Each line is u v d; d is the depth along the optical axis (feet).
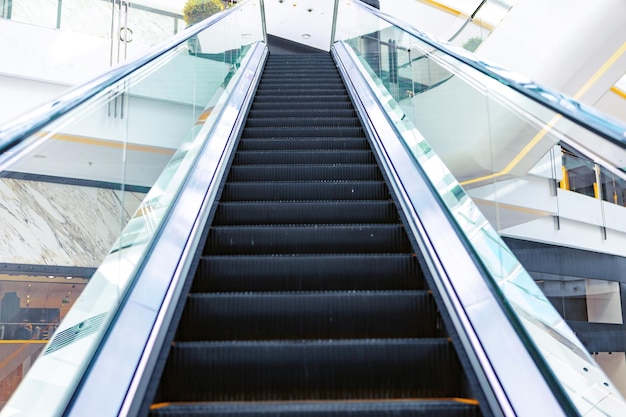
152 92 12.41
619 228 8.52
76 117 7.47
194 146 12.80
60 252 7.82
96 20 23.27
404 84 18.60
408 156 12.62
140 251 8.08
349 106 19.11
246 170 13.38
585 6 18.99
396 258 9.14
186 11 26.71
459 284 7.82
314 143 15.16
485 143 11.43
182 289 8.12
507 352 6.39
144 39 24.90
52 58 21.68
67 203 7.82
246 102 18.71
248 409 6.01
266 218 11.28
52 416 5.31
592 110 5.71
